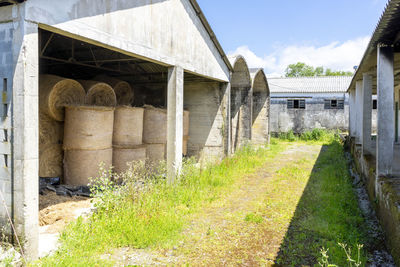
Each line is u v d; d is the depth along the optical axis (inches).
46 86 243.3
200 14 297.9
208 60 328.8
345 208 229.8
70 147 248.7
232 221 203.0
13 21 133.7
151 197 213.9
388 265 148.4
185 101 420.8
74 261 137.0
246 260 152.5
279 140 755.4
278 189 283.7
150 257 152.6
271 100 848.3
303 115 822.5
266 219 207.5
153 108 329.7
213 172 319.6
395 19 180.4
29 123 134.2
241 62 426.0
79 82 282.0
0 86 138.3
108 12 182.5
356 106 436.1
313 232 185.0
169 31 249.4
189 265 146.3
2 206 139.7
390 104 222.1
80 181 248.5
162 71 375.2
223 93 399.9
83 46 298.2
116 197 193.9
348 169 389.4
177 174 264.7
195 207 227.1
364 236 180.9
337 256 151.3
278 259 152.6
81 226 167.6
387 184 195.6
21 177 133.6
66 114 250.7
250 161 409.4
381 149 223.0
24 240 134.6
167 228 180.9
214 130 406.0
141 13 213.2
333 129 801.6
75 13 158.9
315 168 389.4
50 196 213.2
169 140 266.7
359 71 323.6
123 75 401.1
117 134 288.4
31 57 134.6
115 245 160.7
